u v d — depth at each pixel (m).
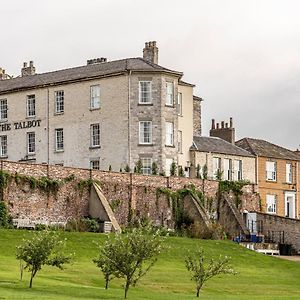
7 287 36.84
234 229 72.44
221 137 87.31
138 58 78.06
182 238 61.78
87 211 63.50
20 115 80.19
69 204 62.31
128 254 36.28
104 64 78.31
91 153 75.50
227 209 73.38
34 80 81.12
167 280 45.09
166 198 68.69
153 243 37.03
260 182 84.56
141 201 67.00
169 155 74.38
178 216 69.31
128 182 66.25
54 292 36.00
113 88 74.69
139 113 73.81
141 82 74.12
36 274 42.84
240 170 83.38
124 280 43.31
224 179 79.12
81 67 80.31
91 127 75.69
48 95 78.56
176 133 75.25
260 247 68.06
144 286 42.34
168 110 74.69
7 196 58.59
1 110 81.62
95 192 63.31
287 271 54.38
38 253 37.72
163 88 74.31
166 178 69.19
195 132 86.38
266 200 84.81
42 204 60.56
